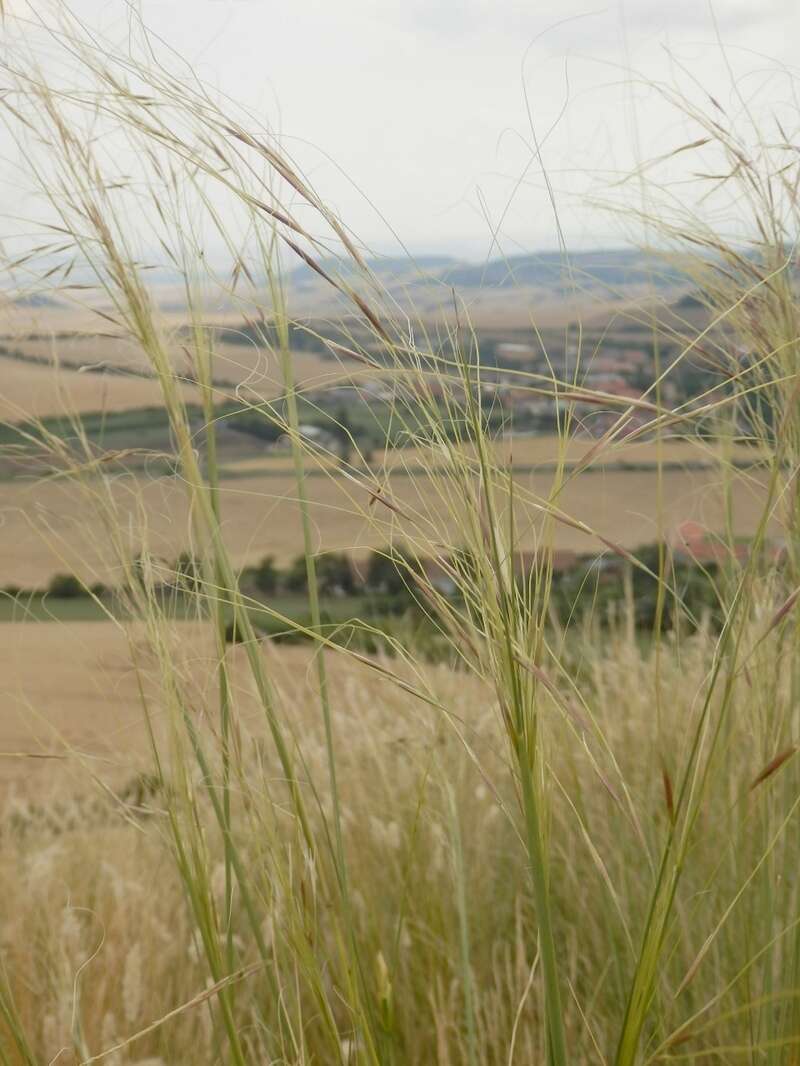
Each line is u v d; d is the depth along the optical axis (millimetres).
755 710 1370
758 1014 1305
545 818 1115
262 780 1282
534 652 1067
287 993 1379
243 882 1257
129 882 1821
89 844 2059
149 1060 1360
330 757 1308
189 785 1261
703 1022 1393
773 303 1309
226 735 1262
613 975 1610
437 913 1745
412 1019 1589
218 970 1238
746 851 1392
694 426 1376
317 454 1122
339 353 1117
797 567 1295
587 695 1863
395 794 1969
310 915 1285
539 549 1084
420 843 1817
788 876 1400
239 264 1210
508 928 1826
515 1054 1479
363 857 1792
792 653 1326
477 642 1088
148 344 1186
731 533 1382
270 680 1306
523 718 1043
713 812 1513
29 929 1800
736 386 1336
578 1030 1516
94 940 1812
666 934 1075
